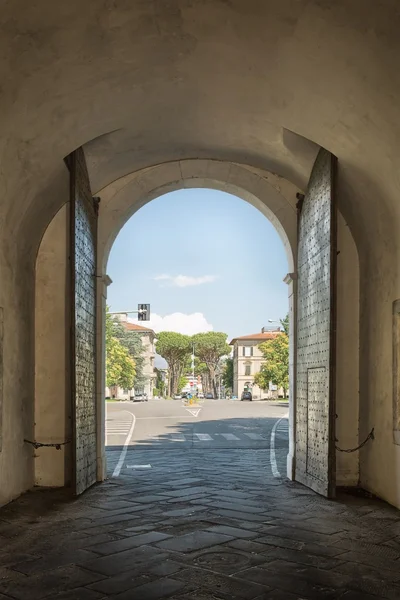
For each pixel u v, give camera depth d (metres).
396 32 5.36
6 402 7.95
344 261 9.68
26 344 9.01
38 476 9.35
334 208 8.22
